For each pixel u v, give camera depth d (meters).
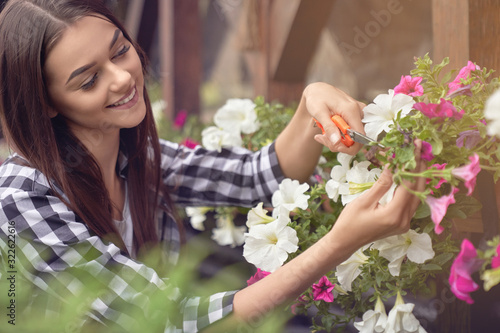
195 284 1.39
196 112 3.89
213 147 1.95
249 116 2.01
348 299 1.62
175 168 1.94
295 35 2.79
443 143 1.42
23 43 1.61
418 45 3.62
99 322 1.59
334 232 1.43
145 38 4.09
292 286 1.47
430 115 1.40
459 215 1.47
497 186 1.56
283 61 2.91
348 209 1.42
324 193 1.66
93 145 1.74
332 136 1.54
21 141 1.67
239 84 8.26
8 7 1.65
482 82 1.48
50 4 1.61
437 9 1.70
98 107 1.64
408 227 1.41
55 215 1.61
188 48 3.85
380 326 1.53
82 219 1.68
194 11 3.86
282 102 3.03
